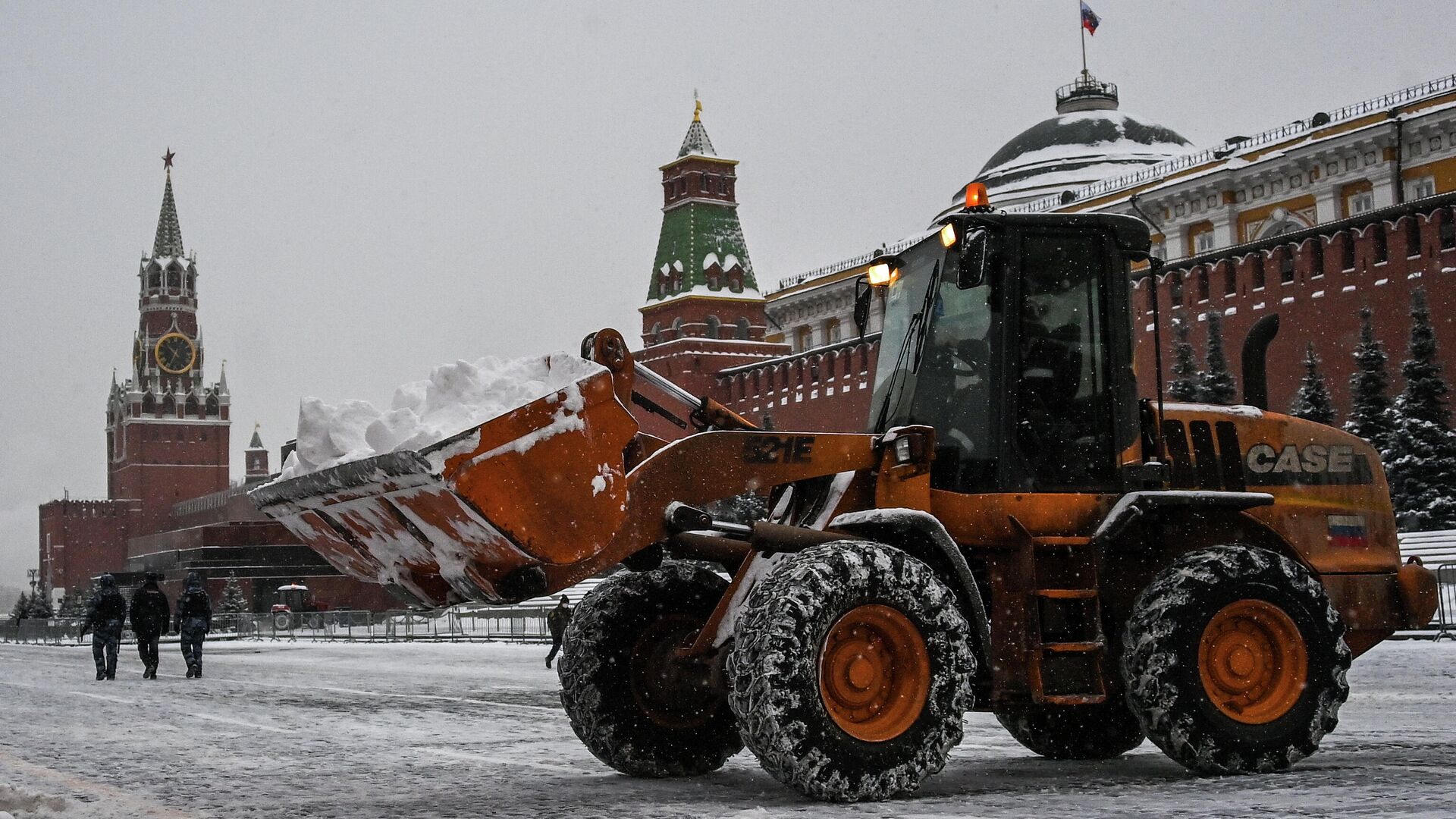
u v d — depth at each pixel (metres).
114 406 177.00
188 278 174.50
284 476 7.40
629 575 8.07
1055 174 67.19
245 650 39.72
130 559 97.56
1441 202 39.50
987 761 8.64
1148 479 7.88
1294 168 52.56
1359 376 38.66
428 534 6.75
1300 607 7.54
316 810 6.93
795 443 7.54
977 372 7.84
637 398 7.77
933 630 6.82
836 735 6.56
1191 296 46.22
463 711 14.05
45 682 21.48
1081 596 7.48
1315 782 6.96
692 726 8.00
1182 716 7.29
